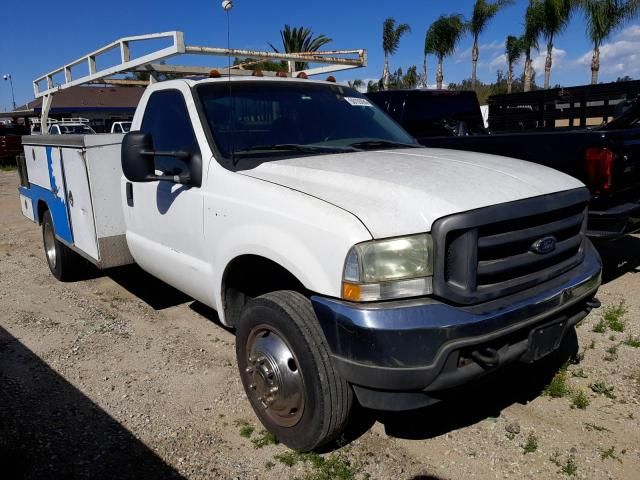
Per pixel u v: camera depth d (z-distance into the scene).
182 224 3.92
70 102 29.19
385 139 4.27
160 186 4.14
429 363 2.59
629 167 5.15
